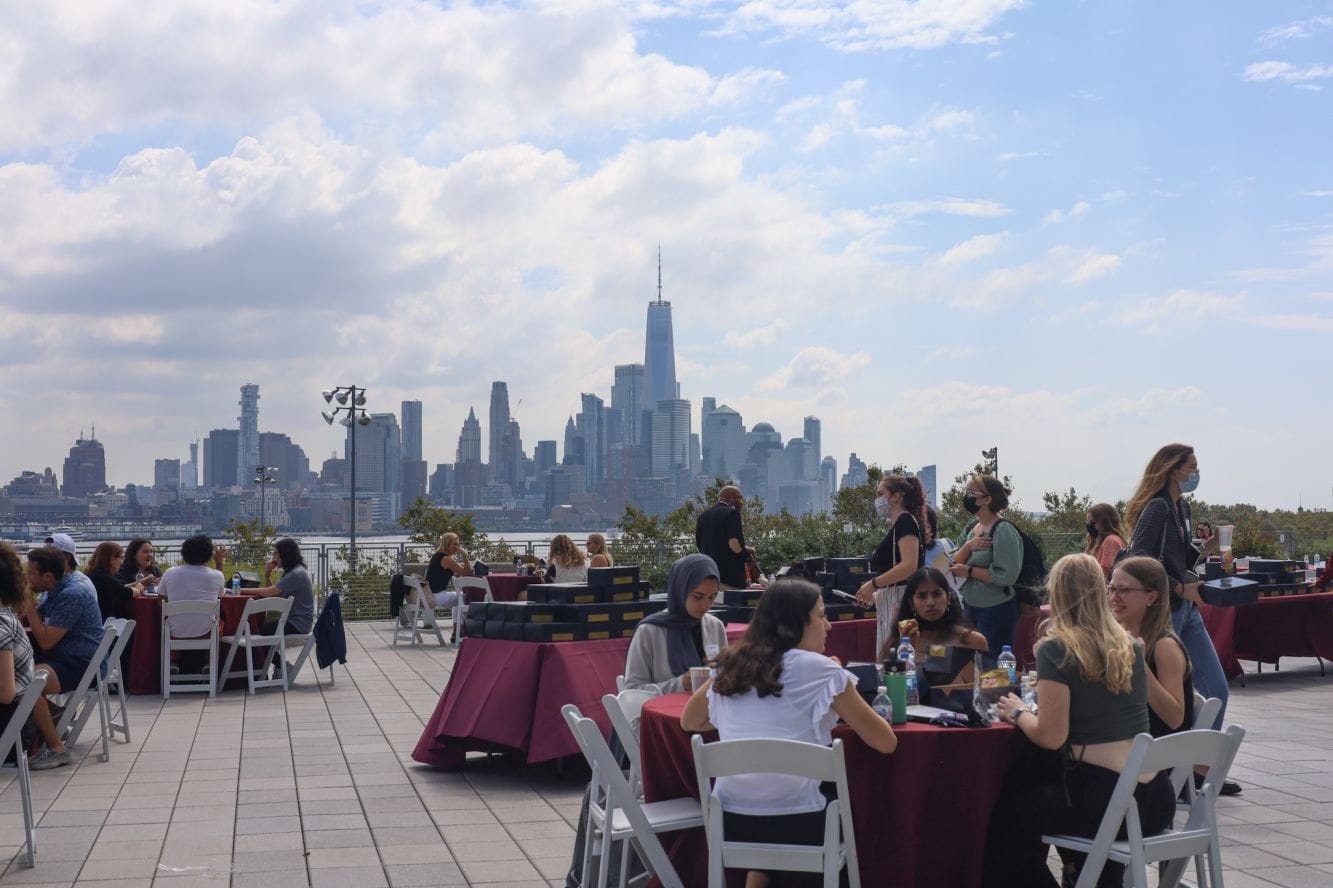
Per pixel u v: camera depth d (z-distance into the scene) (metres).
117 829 6.70
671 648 6.65
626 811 4.79
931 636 6.11
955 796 4.80
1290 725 9.80
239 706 11.20
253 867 5.97
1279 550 22.27
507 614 8.30
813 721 4.56
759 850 4.43
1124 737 4.68
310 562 21.47
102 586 11.52
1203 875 5.18
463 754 8.38
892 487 8.46
